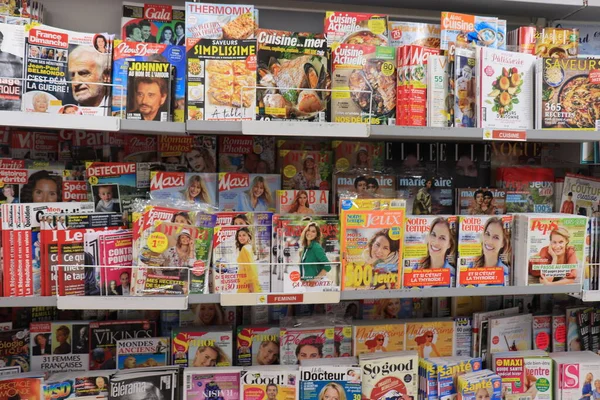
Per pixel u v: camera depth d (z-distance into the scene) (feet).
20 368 5.65
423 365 5.89
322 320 6.18
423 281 5.59
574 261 5.76
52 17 6.50
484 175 6.70
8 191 5.27
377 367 5.72
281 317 6.16
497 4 6.57
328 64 5.47
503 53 5.57
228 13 5.40
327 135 5.22
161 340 5.80
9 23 5.56
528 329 6.50
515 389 6.04
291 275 5.32
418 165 6.58
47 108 5.04
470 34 5.81
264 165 6.41
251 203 5.78
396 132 5.32
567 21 7.17
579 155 6.68
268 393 5.52
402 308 6.64
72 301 4.94
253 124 5.10
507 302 6.86
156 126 5.02
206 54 5.22
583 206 6.56
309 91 5.40
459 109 5.51
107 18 6.63
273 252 5.39
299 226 5.35
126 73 5.20
